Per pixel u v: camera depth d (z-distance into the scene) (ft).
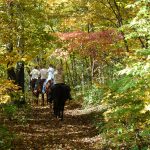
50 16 65.57
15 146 42.14
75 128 54.39
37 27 63.36
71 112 71.97
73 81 123.85
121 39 52.42
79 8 58.95
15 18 58.95
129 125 34.04
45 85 75.97
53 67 73.15
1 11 57.47
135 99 32.01
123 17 55.52
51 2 60.70
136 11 51.83
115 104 34.17
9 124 53.31
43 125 56.29
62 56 62.90
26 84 123.03
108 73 95.40
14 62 40.09
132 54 30.66
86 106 74.49
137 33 32.94
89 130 52.42
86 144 44.09
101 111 60.75
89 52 56.95
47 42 62.80
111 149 39.50
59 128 54.44
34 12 62.69
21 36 60.34
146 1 31.14
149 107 25.80
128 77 29.63
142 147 33.78
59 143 44.96
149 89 28.30
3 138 42.01
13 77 67.36
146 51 29.25
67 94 61.82
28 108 69.77
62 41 61.00
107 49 54.70
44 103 84.64
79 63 130.62
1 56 39.50
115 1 53.88
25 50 58.08
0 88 35.17
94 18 58.49
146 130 29.84
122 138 34.06
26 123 56.13
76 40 55.36
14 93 39.11
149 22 31.40
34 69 83.20
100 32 54.03
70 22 61.87
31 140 45.55
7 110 44.55
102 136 44.34
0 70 46.44
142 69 26.27
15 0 58.54
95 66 106.63
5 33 56.80
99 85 35.88
